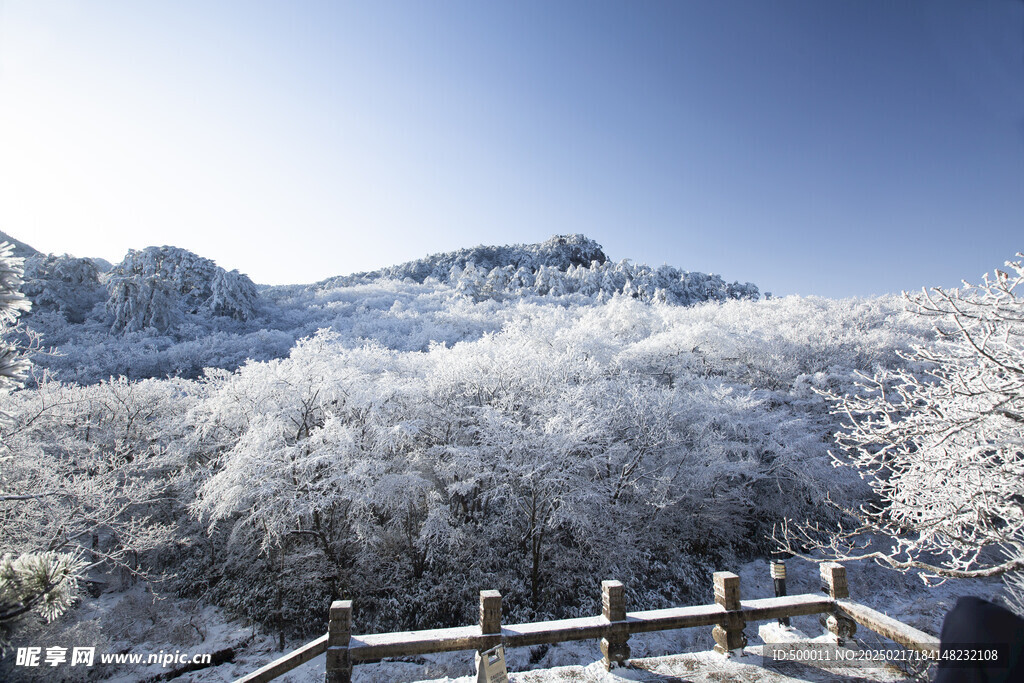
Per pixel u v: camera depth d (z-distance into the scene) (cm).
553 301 9244
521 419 1936
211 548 1984
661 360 2641
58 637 1170
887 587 1638
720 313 3978
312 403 1872
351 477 1557
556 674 494
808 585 1770
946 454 565
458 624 1608
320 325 6200
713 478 1902
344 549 1738
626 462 1955
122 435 2059
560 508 1619
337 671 446
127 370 4244
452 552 1798
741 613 533
